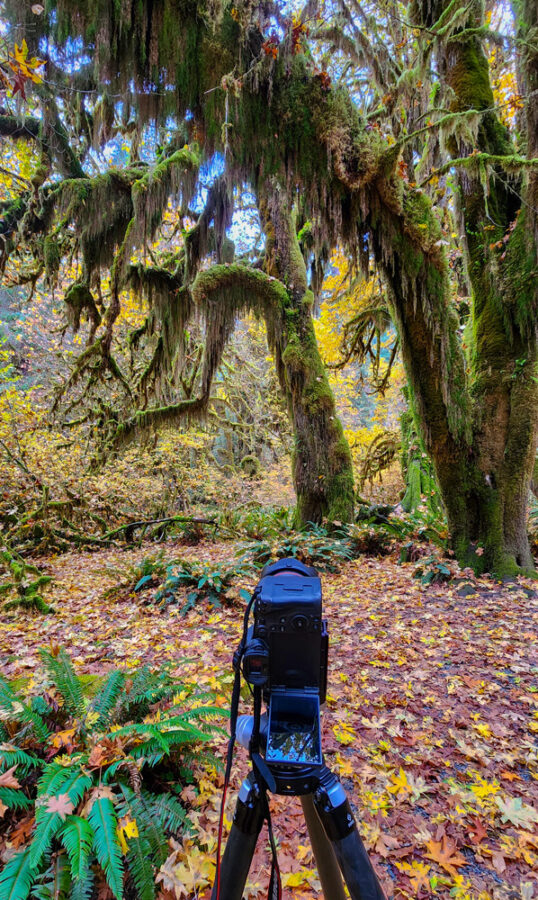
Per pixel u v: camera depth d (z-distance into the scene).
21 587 6.28
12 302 15.09
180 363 10.47
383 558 7.76
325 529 8.66
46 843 1.48
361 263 6.09
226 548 9.79
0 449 11.87
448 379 6.03
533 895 1.70
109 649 4.25
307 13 5.09
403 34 6.80
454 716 2.92
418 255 5.72
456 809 2.13
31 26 3.86
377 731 2.77
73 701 2.23
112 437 11.39
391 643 4.12
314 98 4.74
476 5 5.63
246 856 1.07
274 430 19.06
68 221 8.25
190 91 4.40
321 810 1.02
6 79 2.92
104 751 1.96
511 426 5.98
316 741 1.05
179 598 5.60
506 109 6.90
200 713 2.20
